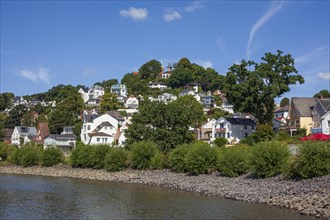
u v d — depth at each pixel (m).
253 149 44.47
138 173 60.47
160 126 71.31
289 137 69.31
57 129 126.81
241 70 79.31
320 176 36.91
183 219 28.05
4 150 92.19
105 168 67.62
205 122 118.44
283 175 40.75
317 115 84.06
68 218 30.27
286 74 78.06
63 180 59.28
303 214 27.89
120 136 102.19
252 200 34.25
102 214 31.27
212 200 35.88
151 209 32.50
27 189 47.81
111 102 151.12
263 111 79.50
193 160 52.06
